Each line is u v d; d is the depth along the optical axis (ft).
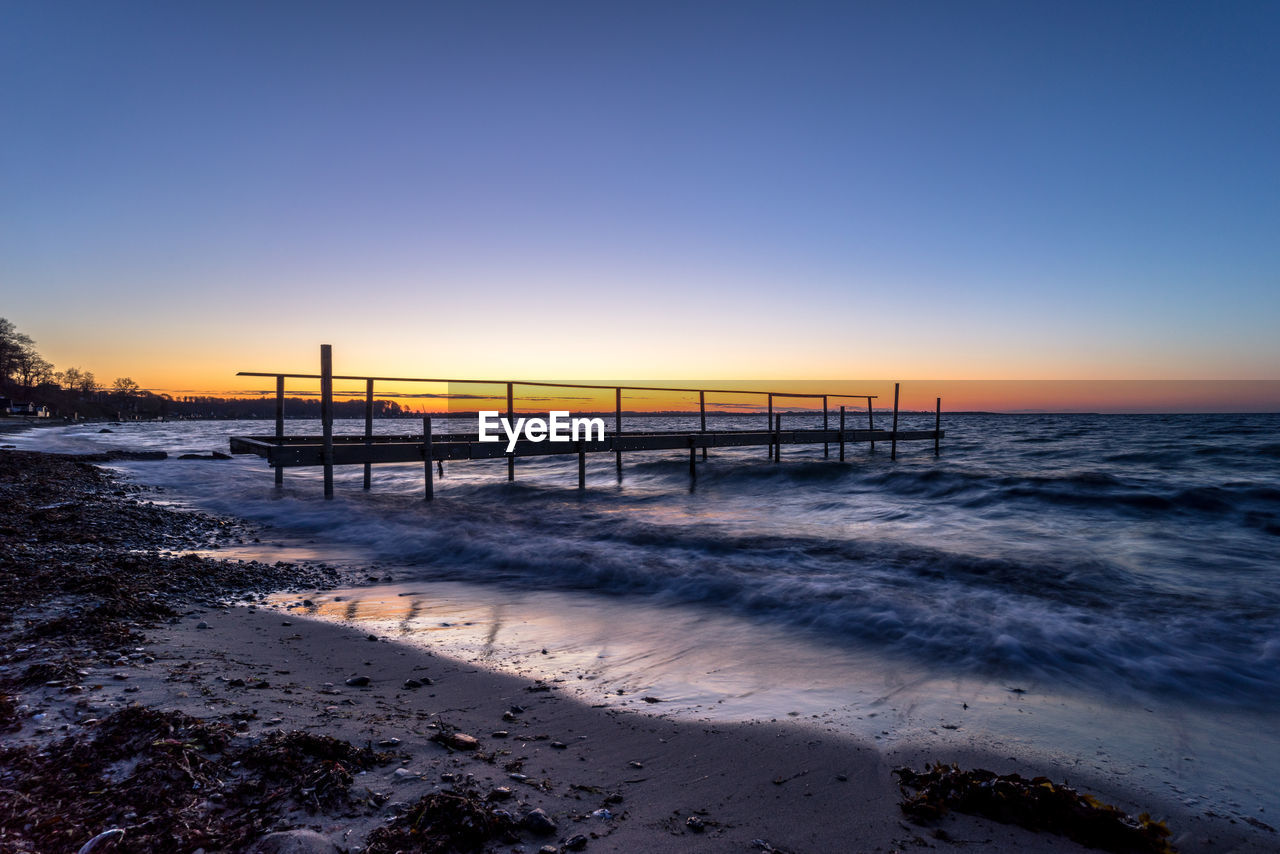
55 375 390.01
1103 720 11.25
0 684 10.12
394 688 11.76
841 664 14.08
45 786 7.03
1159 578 21.57
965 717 11.24
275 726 9.11
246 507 38.29
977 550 25.88
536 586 21.25
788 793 8.41
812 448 95.55
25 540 24.13
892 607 17.88
